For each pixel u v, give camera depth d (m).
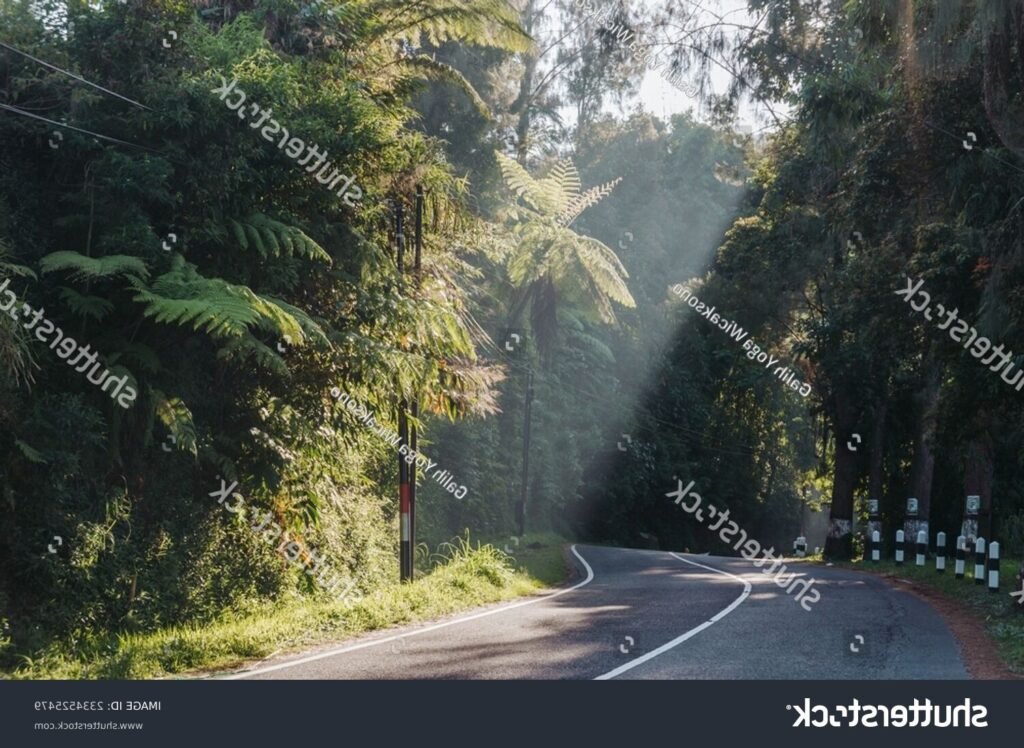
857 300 21.83
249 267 14.88
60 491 12.30
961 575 23.39
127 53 13.96
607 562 32.56
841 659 11.21
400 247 18.16
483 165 30.91
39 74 13.46
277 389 16.11
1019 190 16.55
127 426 13.88
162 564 14.16
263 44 15.69
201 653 11.56
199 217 14.10
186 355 14.96
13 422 11.80
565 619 15.25
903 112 18.11
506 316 31.39
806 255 31.89
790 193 31.50
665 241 54.78
